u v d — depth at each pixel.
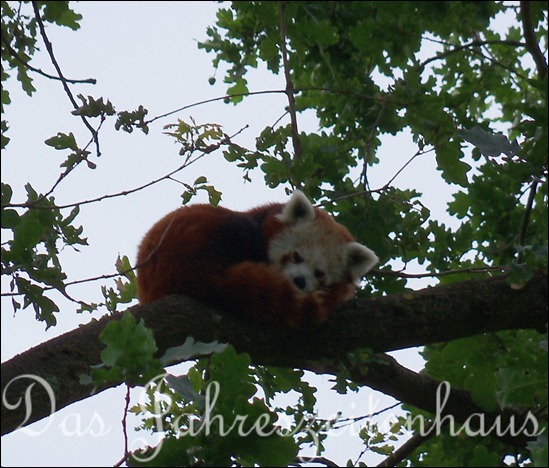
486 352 9.34
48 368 7.29
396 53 11.66
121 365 6.17
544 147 8.92
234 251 10.29
